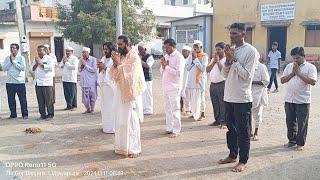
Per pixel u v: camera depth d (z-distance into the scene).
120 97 5.65
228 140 5.27
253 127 7.16
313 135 6.81
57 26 20.75
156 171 5.09
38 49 8.26
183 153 5.86
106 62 7.21
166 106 6.92
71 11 19.52
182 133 7.08
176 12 32.59
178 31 27.72
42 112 8.50
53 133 7.24
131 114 5.65
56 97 11.84
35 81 8.44
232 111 5.06
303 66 5.72
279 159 5.50
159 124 7.87
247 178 4.79
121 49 5.66
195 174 4.95
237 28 4.75
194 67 7.95
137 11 21.66
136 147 5.78
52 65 8.41
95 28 17.55
